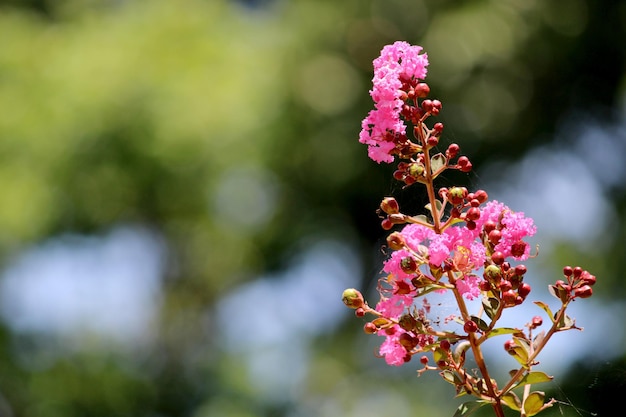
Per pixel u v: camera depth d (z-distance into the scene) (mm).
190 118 15766
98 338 18984
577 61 15469
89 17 17250
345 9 16125
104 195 16625
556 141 15961
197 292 20203
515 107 15266
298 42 16312
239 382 18250
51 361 18531
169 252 19344
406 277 3213
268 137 16172
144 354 20000
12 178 15891
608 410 8930
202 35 16797
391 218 3213
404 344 3156
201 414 18078
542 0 15250
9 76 16375
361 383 16922
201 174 16297
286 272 18609
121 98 15867
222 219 17547
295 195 17141
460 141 15281
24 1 18891
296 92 16047
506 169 16016
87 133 15883
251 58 16781
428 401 15680
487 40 14867
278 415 17656
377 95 3180
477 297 3152
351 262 18188
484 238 3182
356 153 16031
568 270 3178
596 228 15570
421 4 15422
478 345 3141
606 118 16062
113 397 18875
